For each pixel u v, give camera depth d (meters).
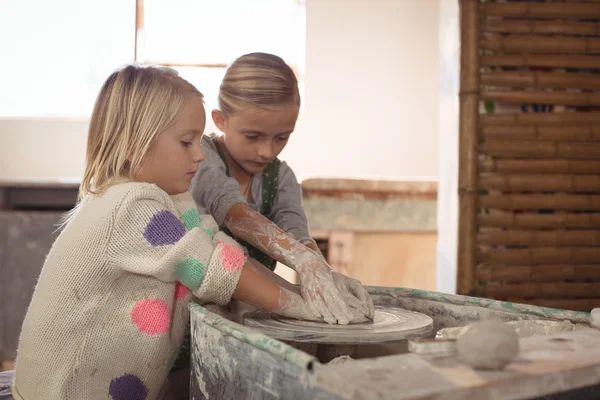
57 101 4.29
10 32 4.22
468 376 0.56
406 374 0.56
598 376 0.61
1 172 4.21
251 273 0.98
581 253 1.81
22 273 2.42
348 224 2.41
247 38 4.36
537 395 0.58
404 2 4.38
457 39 1.77
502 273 1.77
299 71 4.42
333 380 0.56
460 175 1.75
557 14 1.73
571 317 0.91
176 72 1.08
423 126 4.45
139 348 0.98
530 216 1.78
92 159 1.05
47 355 0.97
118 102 1.03
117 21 4.27
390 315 1.04
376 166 4.43
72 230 0.98
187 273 0.94
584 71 1.80
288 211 1.49
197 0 4.30
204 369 0.85
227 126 1.31
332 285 0.99
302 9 4.37
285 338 0.89
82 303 0.96
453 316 1.09
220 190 1.28
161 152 1.02
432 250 2.52
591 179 1.80
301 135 4.37
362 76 4.39
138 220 0.94
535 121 1.76
